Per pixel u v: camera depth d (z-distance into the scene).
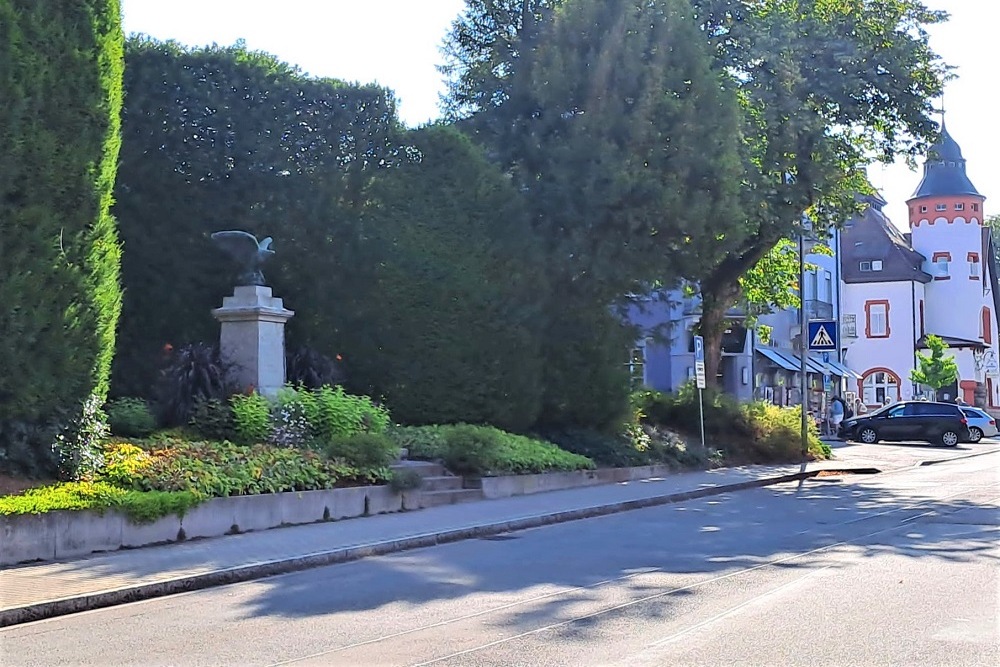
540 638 7.98
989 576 10.52
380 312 23.67
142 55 23.34
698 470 26.31
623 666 7.07
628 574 11.02
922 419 41.47
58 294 13.71
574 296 25.17
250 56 24.06
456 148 24.39
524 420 23.84
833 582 10.24
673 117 24.27
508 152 25.77
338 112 24.50
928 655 7.26
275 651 7.84
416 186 24.33
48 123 13.78
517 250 23.92
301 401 19.16
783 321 53.34
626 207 23.97
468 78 27.88
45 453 13.51
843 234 70.56
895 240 71.44
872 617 8.54
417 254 23.80
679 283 28.30
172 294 23.02
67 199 13.95
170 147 23.39
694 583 10.35
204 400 18.84
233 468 15.02
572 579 10.80
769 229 29.36
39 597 9.77
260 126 23.91
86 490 12.73
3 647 8.26
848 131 30.33
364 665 7.30
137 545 12.98
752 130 26.95
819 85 28.72
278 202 23.83
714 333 32.00
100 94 14.45
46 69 13.76
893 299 69.31
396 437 20.11
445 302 23.52
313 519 15.57
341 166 24.45
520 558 12.55
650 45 24.66
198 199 23.42
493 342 23.45
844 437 43.16
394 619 8.94
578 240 24.16
